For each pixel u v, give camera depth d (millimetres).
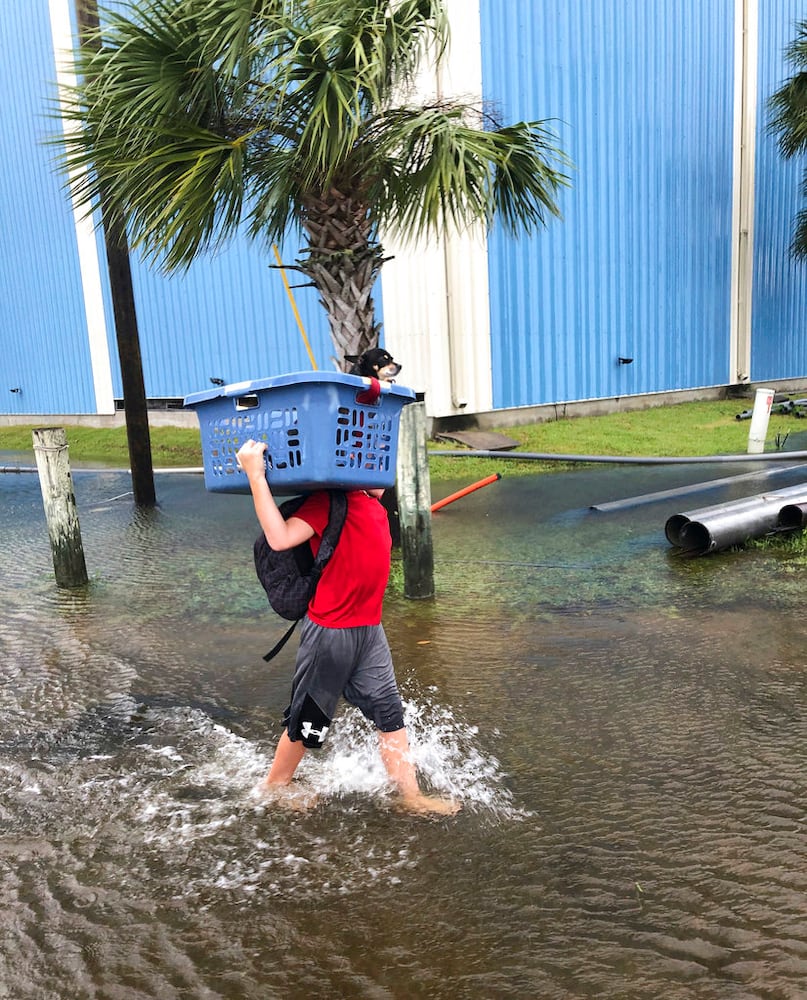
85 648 5211
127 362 9727
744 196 17031
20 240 18516
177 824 3168
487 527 8109
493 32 12766
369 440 2824
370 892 2711
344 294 6402
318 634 2963
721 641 4824
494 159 6016
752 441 11586
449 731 3842
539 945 2418
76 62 5973
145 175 5652
